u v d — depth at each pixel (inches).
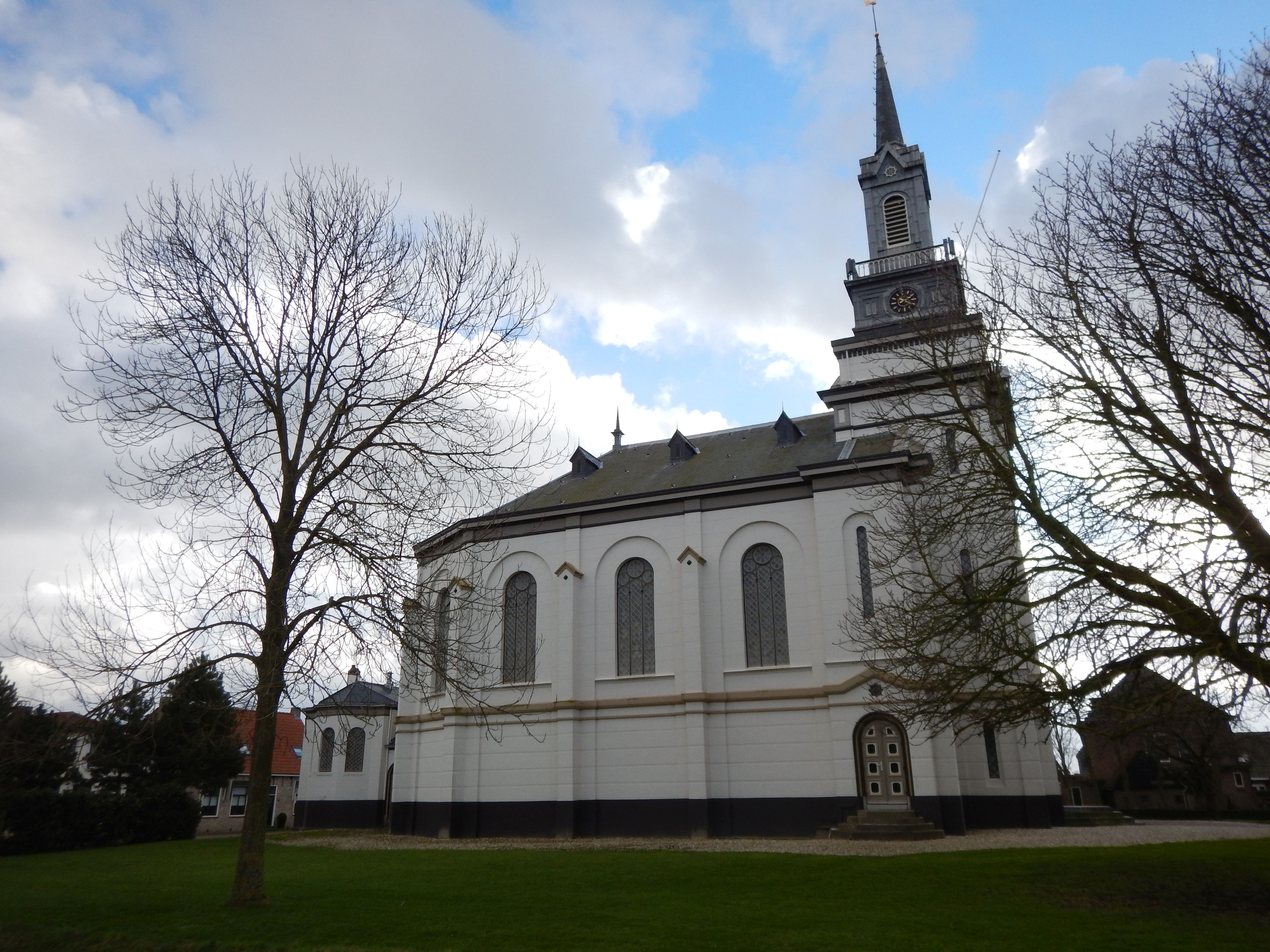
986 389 728.3
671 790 1254.9
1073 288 668.1
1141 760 2534.5
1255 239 585.0
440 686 1117.1
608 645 1354.6
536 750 1339.8
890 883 685.3
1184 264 619.5
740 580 1307.8
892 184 1587.1
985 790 1192.2
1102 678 594.9
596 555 1403.8
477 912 609.6
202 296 692.7
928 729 841.5
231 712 673.0
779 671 1244.5
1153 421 613.3
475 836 1333.7
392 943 512.1
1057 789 1198.9
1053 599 625.9
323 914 610.5
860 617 1182.9
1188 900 583.8
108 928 579.2
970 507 698.8
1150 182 647.1
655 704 1291.8
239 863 648.4
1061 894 618.5
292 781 2212.1
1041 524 650.2
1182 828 1240.8
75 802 1321.4
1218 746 1895.9
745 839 1159.0
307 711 673.6
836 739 1171.9
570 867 860.0
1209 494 584.1
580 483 1608.0
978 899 609.6
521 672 1400.1
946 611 709.3
